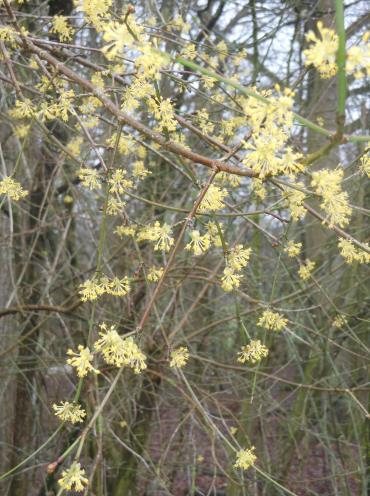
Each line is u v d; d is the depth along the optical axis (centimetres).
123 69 269
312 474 551
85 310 416
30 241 442
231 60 348
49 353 404
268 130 128
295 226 439
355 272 425
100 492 258
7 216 409
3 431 479
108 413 414
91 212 398
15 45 222
